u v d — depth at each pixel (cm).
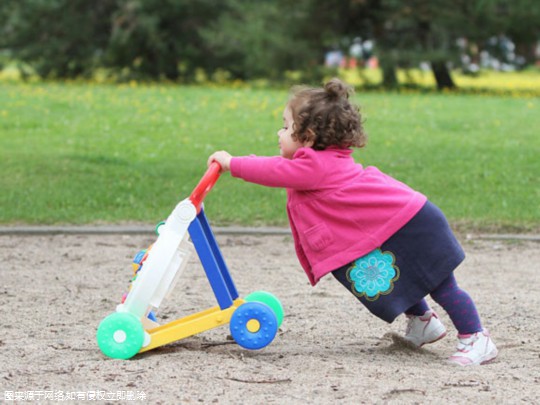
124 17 3769
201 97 2581
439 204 1234
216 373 546
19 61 3962
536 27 3459
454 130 1956
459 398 508
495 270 941
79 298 786
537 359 609
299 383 530
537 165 1512
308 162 584
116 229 1114
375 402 498
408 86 3597
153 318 643
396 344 630
